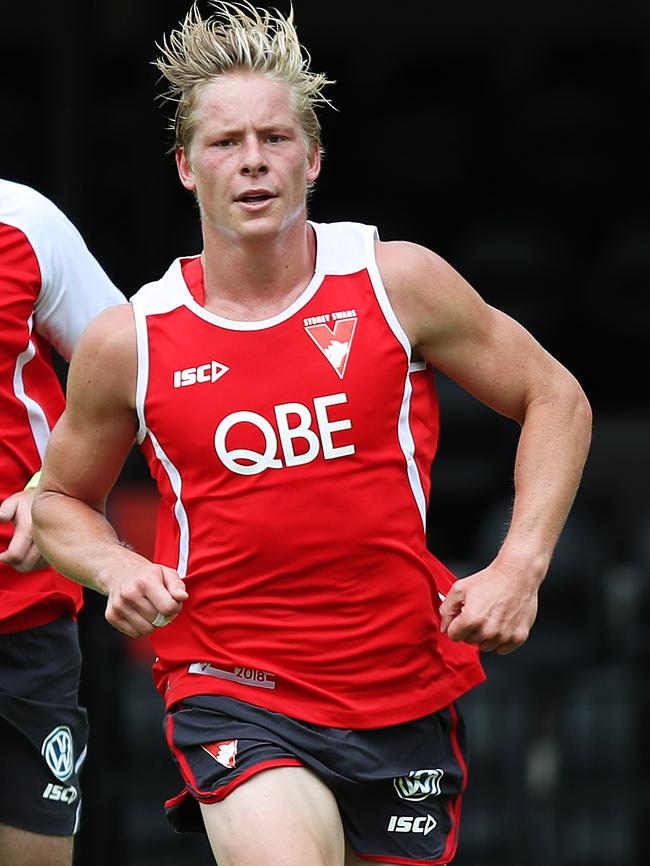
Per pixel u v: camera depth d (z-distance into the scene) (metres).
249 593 12.31
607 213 35.72
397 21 36.34
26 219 14.64
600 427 34.22
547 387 12.72
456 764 13.02
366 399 12.16
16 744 15.03
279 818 11.76
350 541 12.18
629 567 29.50
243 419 12.11
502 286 34.00
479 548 29.45
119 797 24.41
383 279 12.35
